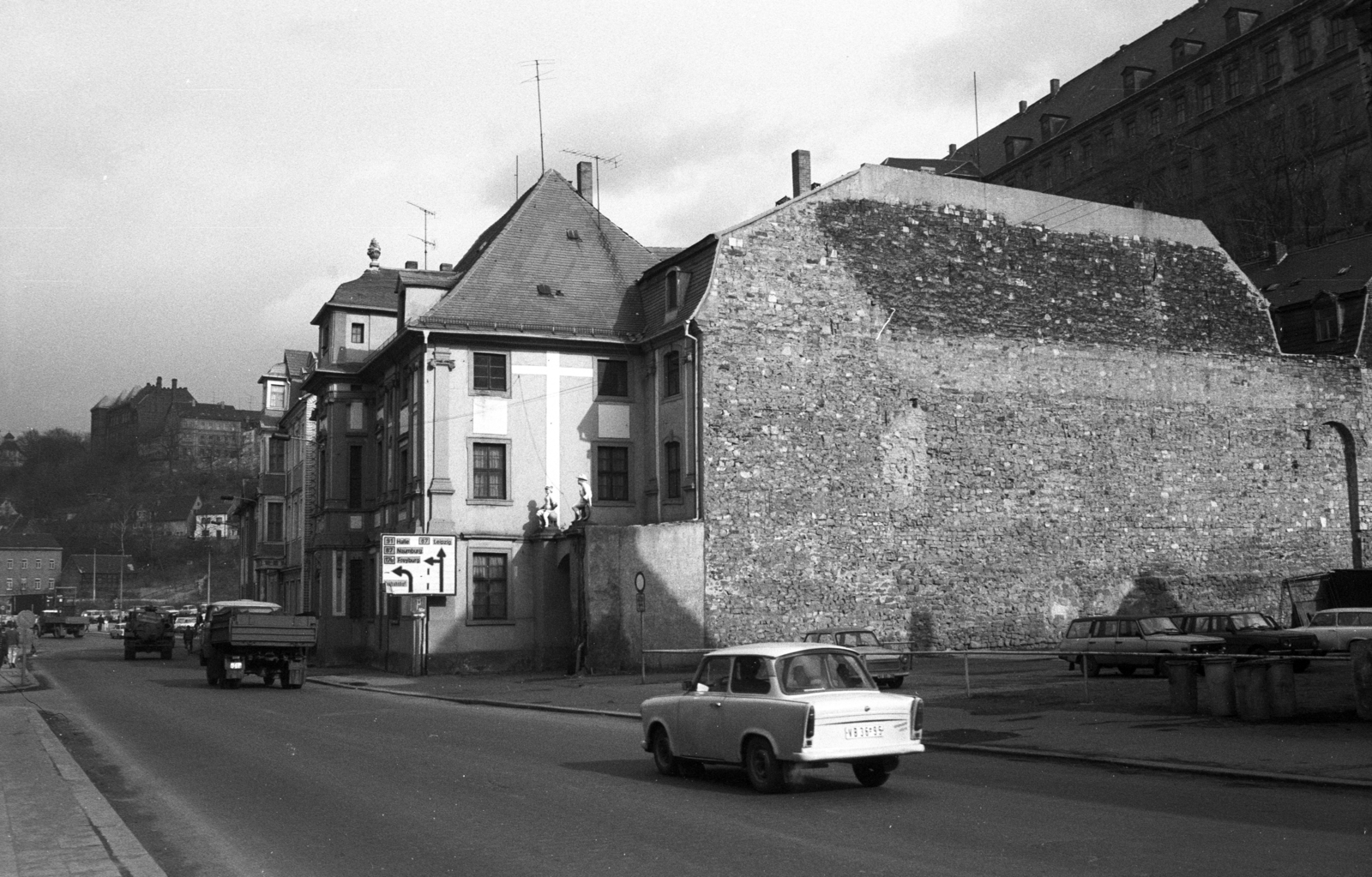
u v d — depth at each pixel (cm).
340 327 5066
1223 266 4700
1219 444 4541
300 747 1831
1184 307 4575
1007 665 3547
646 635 3600
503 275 4175
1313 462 4716
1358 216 6438
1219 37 7769
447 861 984
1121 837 1044
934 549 3972
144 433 14650
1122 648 3067
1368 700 1852
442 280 4169
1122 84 8631
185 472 14538
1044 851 980
